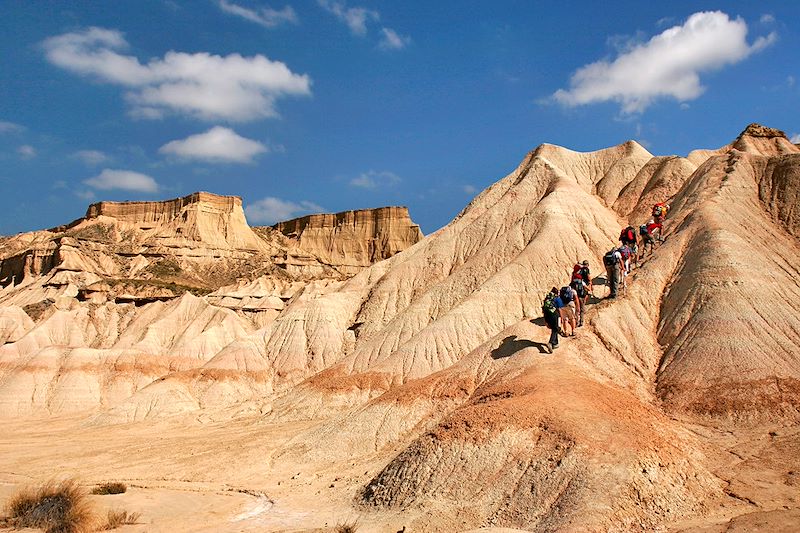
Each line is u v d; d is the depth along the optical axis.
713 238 59.59
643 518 29.70
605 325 53.88
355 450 50.78
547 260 76.31
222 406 86.06
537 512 31.03
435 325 70.56
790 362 45.88
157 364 105.75
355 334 94.44
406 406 52.56
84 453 64.75
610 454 32.62
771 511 29.23
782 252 60.66
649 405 45.25
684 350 49.84
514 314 71.56
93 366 102.56
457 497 33.78
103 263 171.50
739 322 49.53
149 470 54.72
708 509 31.19
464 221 99.25
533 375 44.88
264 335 100.50
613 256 58.88
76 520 36.16
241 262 193.75
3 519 36.66
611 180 98.38
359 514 36.22
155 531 35.69
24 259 168.88
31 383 98.56
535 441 35.12
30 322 130.75
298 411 70.25
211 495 44.78
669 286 59.19
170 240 189.50
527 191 94.19
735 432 41.44
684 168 87.81
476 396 47.62
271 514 38.81
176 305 125.19
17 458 64.31
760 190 70.88
